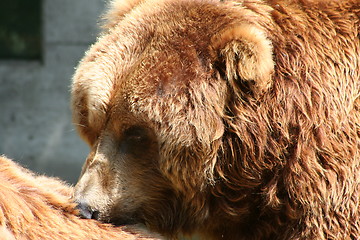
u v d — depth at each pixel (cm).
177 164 837
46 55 2456
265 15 885
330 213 833
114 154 851
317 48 861
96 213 830
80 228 735
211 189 871
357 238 834
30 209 700
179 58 832
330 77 846
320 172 826
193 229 925
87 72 875
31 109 2480
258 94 834
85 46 2442
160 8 903
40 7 2514
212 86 825
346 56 859
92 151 870
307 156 829
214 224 918
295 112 838
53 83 2470
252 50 801
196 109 815
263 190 860
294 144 838
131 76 833
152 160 853
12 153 2461
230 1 903
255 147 843
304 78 844
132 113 823
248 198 878
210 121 821
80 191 829
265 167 848
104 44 891
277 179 849
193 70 825
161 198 884
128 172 852
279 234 879
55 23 2431
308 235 840
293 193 837
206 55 834
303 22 879
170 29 862
